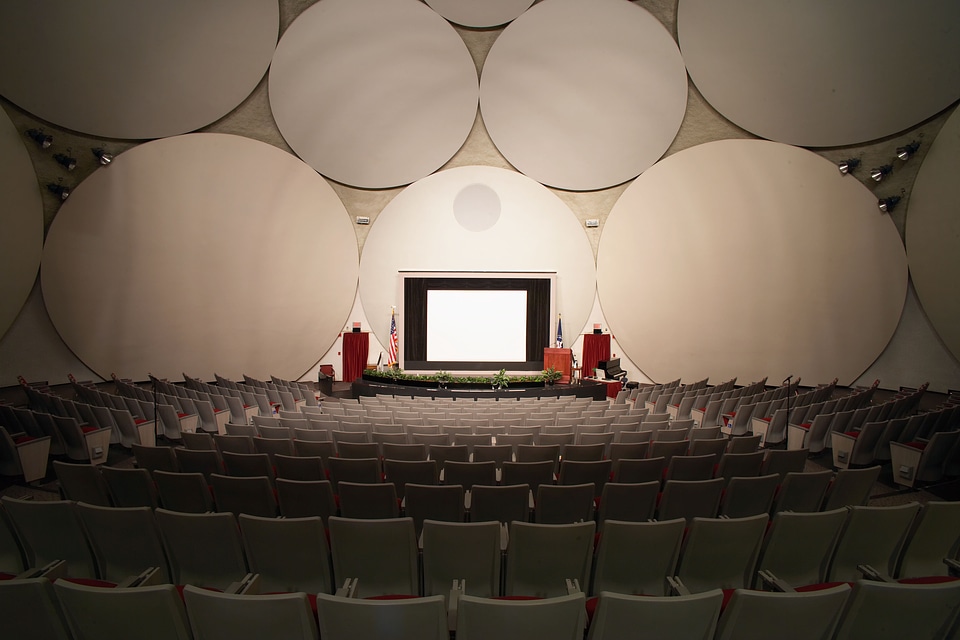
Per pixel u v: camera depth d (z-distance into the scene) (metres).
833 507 4.39
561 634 2.03
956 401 9.28
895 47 11.65
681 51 13.77
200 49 13.12
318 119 14.51
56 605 2.18
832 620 2.10
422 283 14.83
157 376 13.55
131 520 3.14
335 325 15.38
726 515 4.19
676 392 10.14
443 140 15.16
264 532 3.02
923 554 3.26
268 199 14.48
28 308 12.20
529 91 14.72
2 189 11.31
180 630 2.11
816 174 13.15
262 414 9.55
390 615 1.97
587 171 15.16
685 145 14.45
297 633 2.06
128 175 13.05
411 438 6.33
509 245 15.53
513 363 14.76
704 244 14.39
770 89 13.16
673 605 2.01
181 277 13.73
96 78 12.36
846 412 7.32
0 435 5.92
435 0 14.05
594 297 15.53
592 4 13.85
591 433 6.21
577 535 2.92
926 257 11.96
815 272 13.27
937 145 11.63
